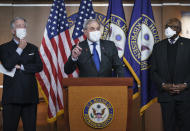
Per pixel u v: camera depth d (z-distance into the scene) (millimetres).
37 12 4902
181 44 3543
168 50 3619
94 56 3131
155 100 4355
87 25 3139
